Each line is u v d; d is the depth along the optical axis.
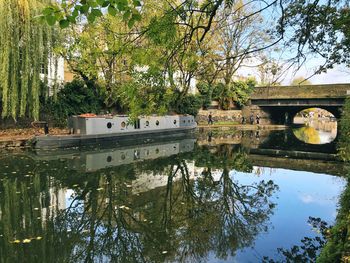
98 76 23.16
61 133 21.42
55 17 2.72
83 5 2.71
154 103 5.43
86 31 20.89
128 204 10.22
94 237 7.92
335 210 9.45
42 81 22.06
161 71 4.98
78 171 14.17
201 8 4.00
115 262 6.83
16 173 13.41
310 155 20.42
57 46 20.50
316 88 36.31
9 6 17.41
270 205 10.15
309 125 55.12
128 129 23.11
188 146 22.83
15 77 18.09
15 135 20.42
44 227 8.38
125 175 13.87
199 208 9.97
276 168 16.19
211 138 27.83
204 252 7.05
